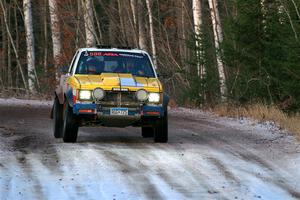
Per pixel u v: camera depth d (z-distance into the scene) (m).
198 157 33.56
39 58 138.62
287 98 58.16
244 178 29.00
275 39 57.56
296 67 51.88
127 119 36.41
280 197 25.81
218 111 59.31
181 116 57.28
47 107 64.00
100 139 39.50
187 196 25.48
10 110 58.91
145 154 33.97
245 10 58.41
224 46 60.56
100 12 132.88
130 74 38.62
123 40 106.06
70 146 36.06
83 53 39.75
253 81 61.09
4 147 35.44
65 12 98.44
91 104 36.06
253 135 42.81
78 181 27.58
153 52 95.38
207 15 102.81
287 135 42.44
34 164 30.81
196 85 69.44
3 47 127.88
